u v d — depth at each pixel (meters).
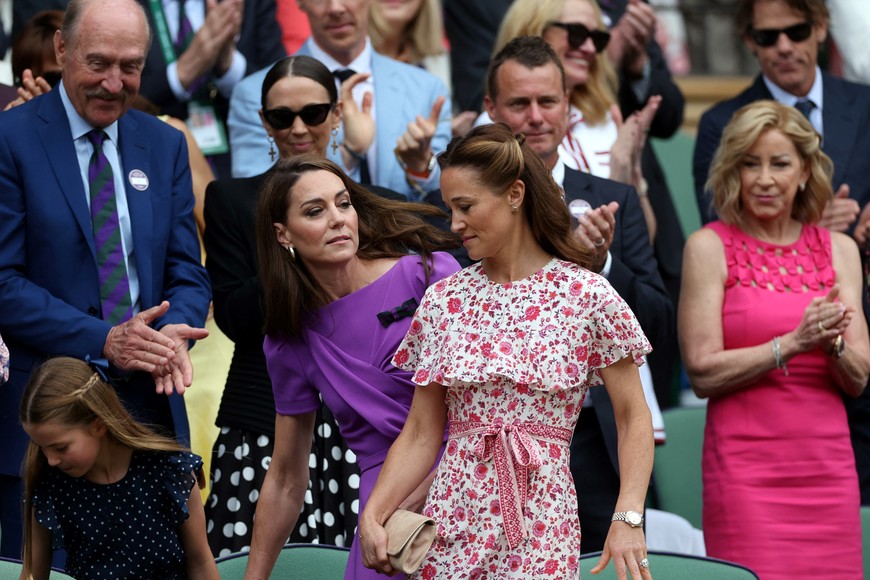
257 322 18.08
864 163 24.70
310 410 15.21
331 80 19.36
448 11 27.25
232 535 18.08
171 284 18.45
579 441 18.92
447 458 13.59
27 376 17.56
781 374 19.91
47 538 14.60
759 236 20.42
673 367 26.50
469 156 13.23
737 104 24.98
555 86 19.78
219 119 24.00
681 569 16.02
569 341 13.26
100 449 14.30
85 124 18.08
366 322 14.74
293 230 14.53
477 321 13.53
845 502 19.77
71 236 17.86
